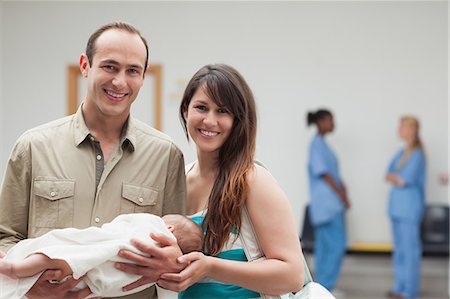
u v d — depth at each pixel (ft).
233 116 5.32
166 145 5.82
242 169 5.24
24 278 4.76
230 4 19.44
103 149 5.65
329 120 17.54
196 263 4.79
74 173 5.51
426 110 19.29
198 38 19.49
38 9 19.47
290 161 19.66
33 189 5.47
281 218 5.17
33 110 19.48
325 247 16.89
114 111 5.40
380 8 19.27
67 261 4.62
